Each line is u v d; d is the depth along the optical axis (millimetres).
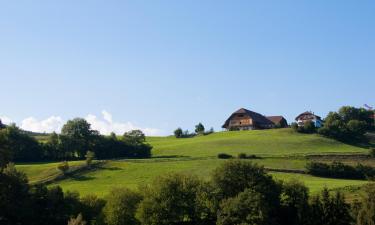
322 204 91375
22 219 99688
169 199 93750
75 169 145375
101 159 170500
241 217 87625
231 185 97625
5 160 117062
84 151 174500
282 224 94125
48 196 103750
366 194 96500
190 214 95000
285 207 96062
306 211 91500
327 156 163000
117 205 95000
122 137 182500
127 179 135875
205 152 177500
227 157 160875
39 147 173375
